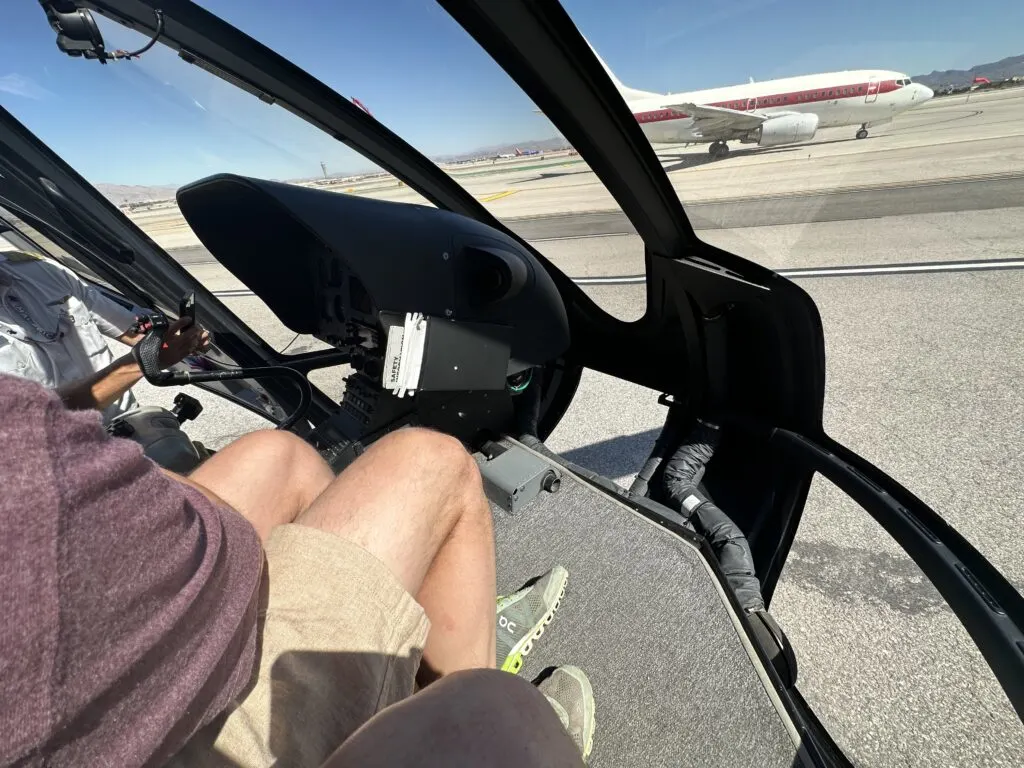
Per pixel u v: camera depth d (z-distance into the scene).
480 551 1.03
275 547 0.79
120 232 1.88
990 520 2.06
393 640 0.75
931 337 3.21
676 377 2.13
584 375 3.64
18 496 0.29
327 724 0.66
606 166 1.39
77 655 0.34
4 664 0.29
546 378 2.42
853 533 2.12
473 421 1.88
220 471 1.17
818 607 1.86
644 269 1.91
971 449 2.42
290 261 1.74
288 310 1.84
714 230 1.71
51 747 0.33
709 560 1.60
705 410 2.05
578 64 1.12
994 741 1.43
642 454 2.83
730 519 1.86
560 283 2.16
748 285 1.52
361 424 1.69
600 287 2.06
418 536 0.91
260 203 1.50
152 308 2.06
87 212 1.79
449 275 1.48
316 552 0.77
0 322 1.54
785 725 1.20
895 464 2.40
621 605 1.52
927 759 1.42
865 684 1.61
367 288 1.35
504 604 1.46
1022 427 2.49
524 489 1.82
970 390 2.79
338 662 0.70
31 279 1.61
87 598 0.35
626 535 1.73
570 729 1.16
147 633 0.41
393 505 0.90
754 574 1.66
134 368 1.42
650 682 1.33
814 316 1.53
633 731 1.24
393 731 0.48
